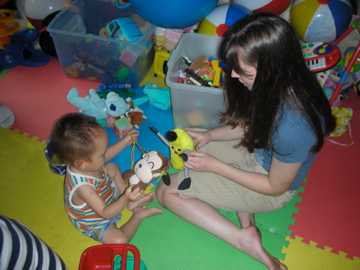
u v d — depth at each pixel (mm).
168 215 1263
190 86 1296
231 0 1822
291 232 1226
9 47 1917
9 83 1812
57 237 1186
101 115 1538
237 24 768
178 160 1114
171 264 1122
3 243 565
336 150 1529
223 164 1002
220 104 1368
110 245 979
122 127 1446
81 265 924
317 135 782
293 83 738
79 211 1054
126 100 1619
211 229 1096
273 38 695
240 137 1236
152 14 1552
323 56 1445
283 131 780
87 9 1841
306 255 1160
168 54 1784
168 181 1115
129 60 1693
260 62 719
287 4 1760
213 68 1513
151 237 1192
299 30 1712
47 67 1938
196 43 1573
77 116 964
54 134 954
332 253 1169
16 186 1335
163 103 1669
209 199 1096
